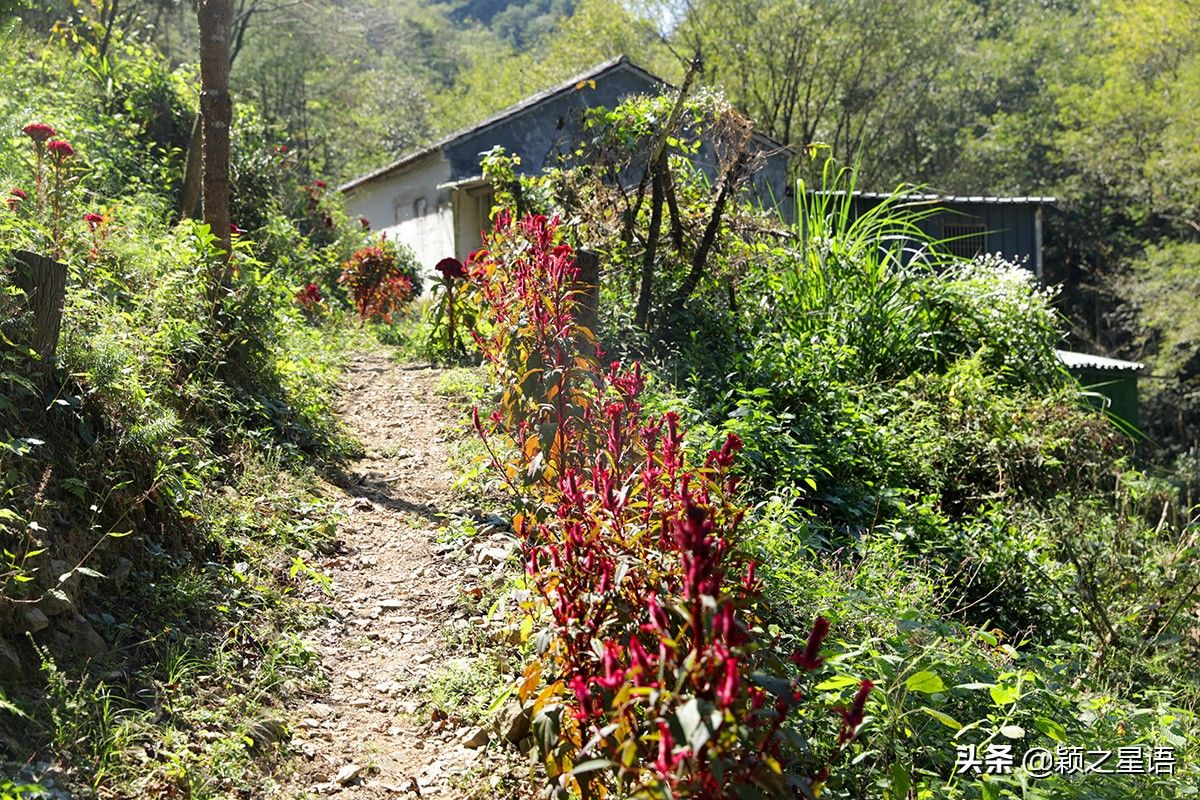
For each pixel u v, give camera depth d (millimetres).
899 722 3811
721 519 3422
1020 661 5277
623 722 2562
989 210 19688
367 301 13977
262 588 4953
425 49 66688
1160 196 30031
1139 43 31531
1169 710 4668
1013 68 42188
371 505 6379
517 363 5516
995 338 11406
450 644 4836
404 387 9391
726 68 32125
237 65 35344
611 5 37719
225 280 7773
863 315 10805
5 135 9234
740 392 8031
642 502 3418
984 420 9305
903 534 6926
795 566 5145
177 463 5230
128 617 4289
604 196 10086
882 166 38625
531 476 4555
